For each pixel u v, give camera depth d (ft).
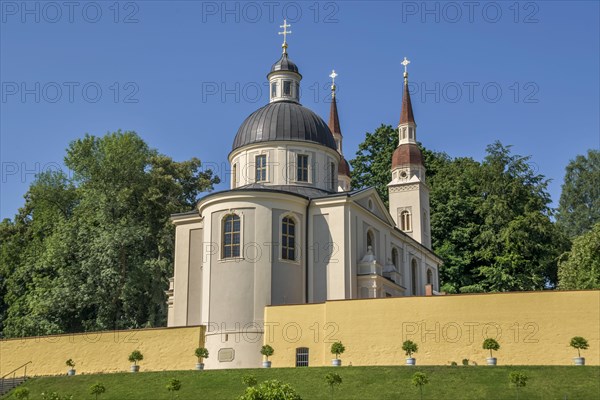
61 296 204.03
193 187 248.11
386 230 192.34
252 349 152.66
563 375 115.44
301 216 168.66
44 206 232.53
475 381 116.26
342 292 163.63
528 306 131.13
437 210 267.59
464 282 255.70
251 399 90.79
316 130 188.55
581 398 106.42
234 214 162.09
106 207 217.36
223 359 153.07
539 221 249.75
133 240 209.46
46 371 157.38
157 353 151.64
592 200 325.21
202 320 159.53
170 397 123.75
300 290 164.35
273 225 162.40
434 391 114.01
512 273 247.50
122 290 207.51
